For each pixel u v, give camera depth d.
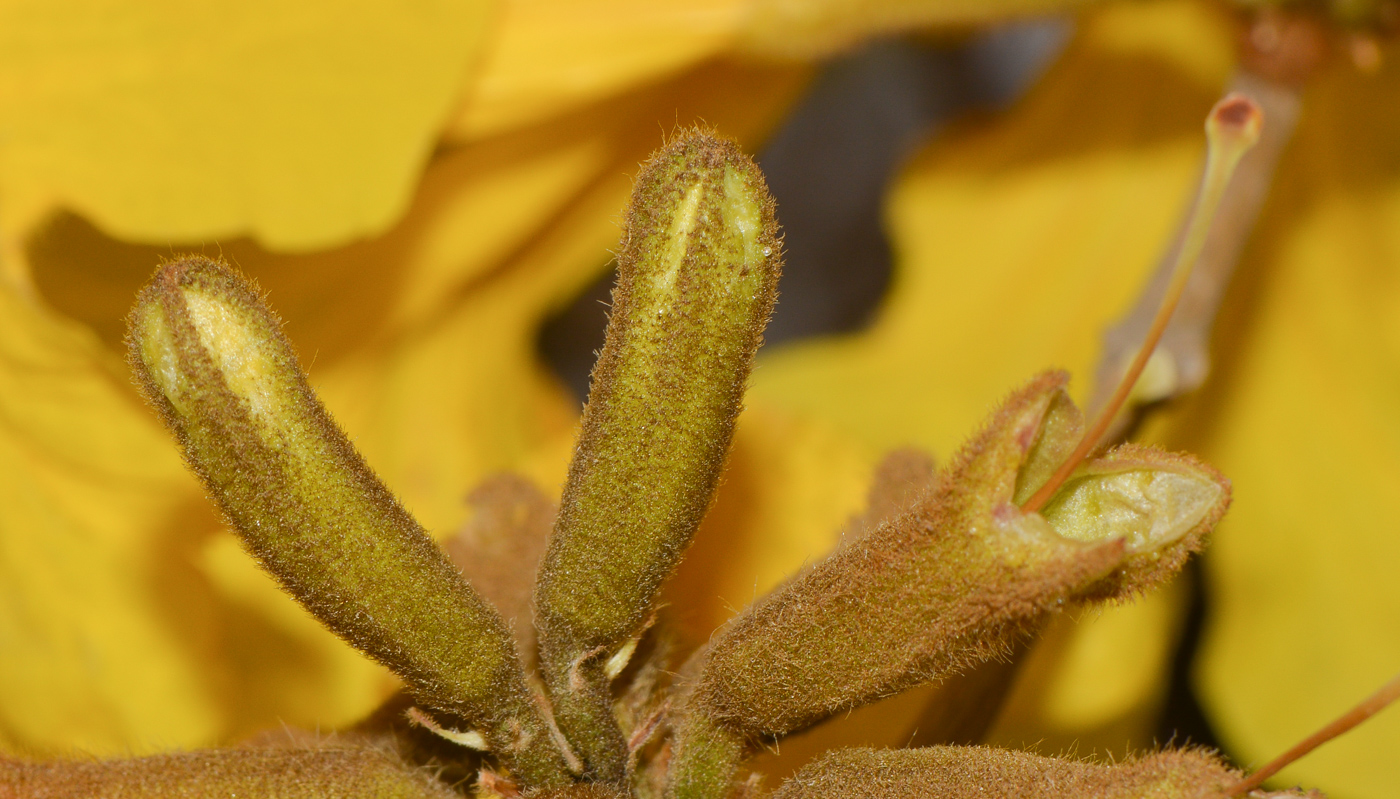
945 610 0.10
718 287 0.10
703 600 0.14
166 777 0.11
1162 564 0.10
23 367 0.14
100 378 0.14
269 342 0.10
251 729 0.14
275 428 0.10
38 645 0.14
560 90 0.15
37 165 0.14
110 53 0.14
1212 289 0.14
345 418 0.16
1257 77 0.15
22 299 0.14
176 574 0.14
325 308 0.15
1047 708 0.16
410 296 0.16
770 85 0.16
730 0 0.15
